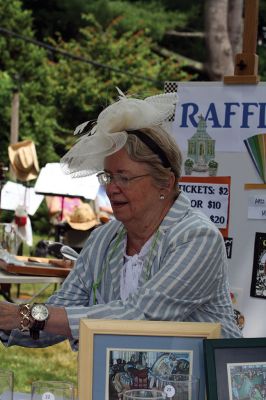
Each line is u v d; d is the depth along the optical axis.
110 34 23.44
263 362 2.09
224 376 2.06
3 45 22.12
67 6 24.86
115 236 2.65
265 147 3.57
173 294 2.36
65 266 4.92
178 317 2.37
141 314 2.34
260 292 3.59
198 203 3.67
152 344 2.18
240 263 3.62
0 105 20.83
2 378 2.11
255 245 3.60
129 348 2.17
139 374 2.16
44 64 22.41
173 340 2.18
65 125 22.30
